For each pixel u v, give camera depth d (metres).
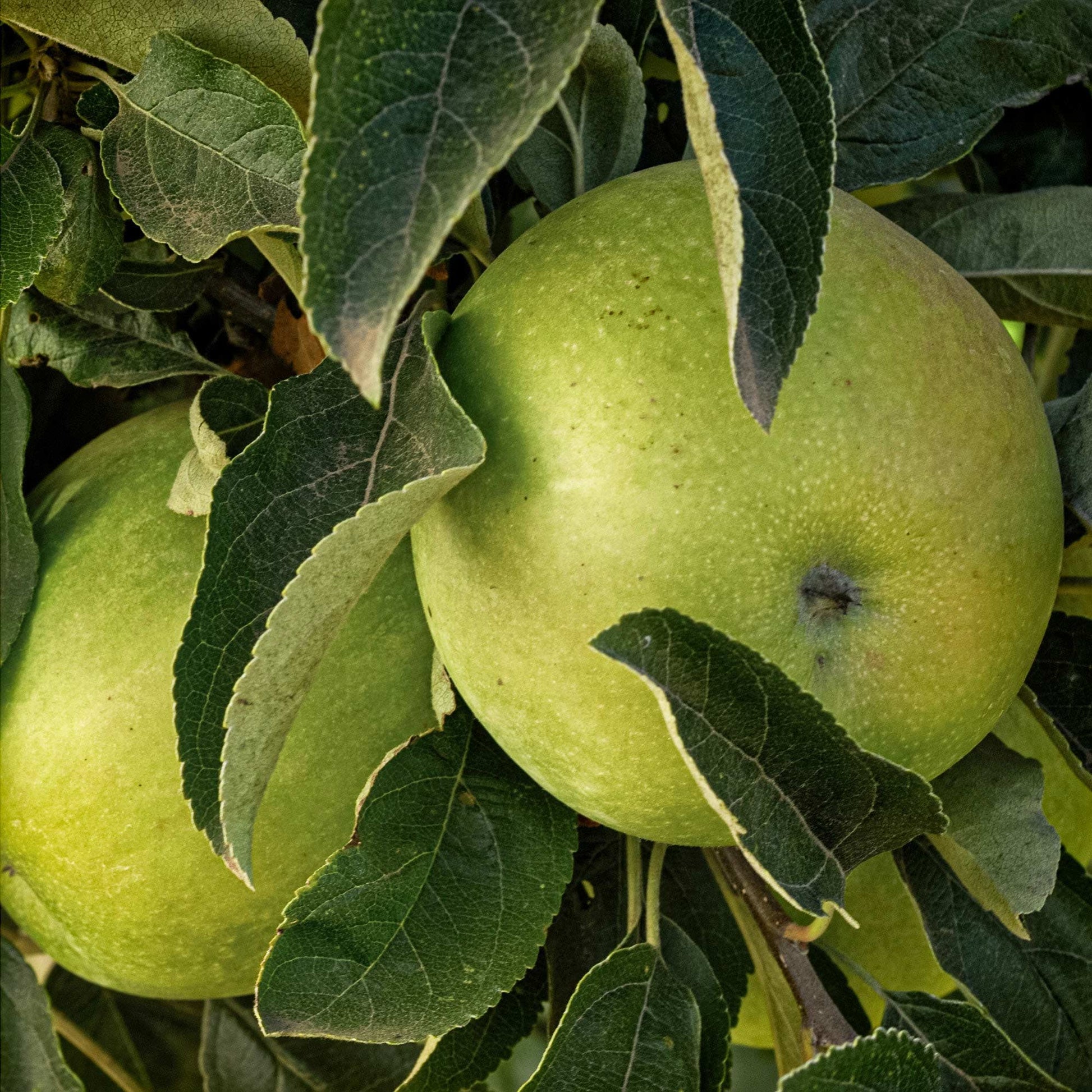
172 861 0.22
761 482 0.18
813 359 0.18
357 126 0.15
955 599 0.19
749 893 0.22
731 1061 0.23
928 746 0.20
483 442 0.17
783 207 0.17
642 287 0.18
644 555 0.18
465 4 0.15
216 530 0.18
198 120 0.21
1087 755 0.23
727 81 0.18
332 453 0.19
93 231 0.22
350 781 0.22
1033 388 0.20
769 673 0.17
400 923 0.21
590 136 0.22
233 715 0.17
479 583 0.19
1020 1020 0.23
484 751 0.22
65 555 0.23
